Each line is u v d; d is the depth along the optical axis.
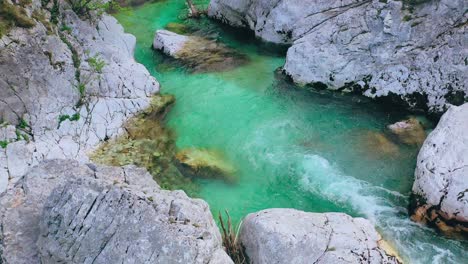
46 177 10.02
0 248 8.74
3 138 12.04
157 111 14.91
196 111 15.10
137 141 13.71
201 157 13.01
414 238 10.41
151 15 22.09
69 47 14.49
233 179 12.48
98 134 13.59
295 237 8.89
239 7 19.89
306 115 14.73
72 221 8.31
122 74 15.41
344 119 14.48
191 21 21.48
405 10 14.54
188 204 8.61
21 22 13.06
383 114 14.56
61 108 13.39
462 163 10.35
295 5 17.80
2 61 12.40
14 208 9.34
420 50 14.31
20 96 12.68
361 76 15.20
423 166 11.00
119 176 10.24
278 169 12.70
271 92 15.90
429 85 14.09
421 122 13.98
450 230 10.40
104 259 7.86
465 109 11.60
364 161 12.75
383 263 8.76
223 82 16.59
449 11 14.01
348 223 9.63
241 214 11.37
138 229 7.89
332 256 8.66
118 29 17.84
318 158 12.94
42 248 8.46
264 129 14.19
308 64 15.74
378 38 14.81
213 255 7.77
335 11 17.03
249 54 18.42
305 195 11.85
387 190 11.79
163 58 18.33
